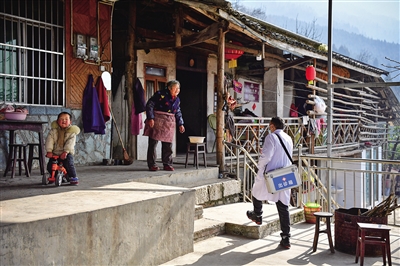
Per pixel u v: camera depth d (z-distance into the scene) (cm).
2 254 313
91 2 782
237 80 1297
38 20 707
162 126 707
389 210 519
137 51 945
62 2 737
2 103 660
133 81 916
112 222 402
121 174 663
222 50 802
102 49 804
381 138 1798
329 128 680
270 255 500
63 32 739
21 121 561
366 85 624
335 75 1411
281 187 514
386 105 1850
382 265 472
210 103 1193
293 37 1387
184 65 1096
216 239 565
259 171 541
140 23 1020
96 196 459
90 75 781
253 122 1119
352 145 1472
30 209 383
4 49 664
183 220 498
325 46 1451
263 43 947
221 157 818
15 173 637
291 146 545
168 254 476
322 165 1347
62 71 741
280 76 1336
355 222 505
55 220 350
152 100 707
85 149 782
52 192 482
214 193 713
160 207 462
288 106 1527
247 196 800
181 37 845
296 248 531
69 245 362
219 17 796
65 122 543
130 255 424
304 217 679
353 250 507
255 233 569
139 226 434
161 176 657
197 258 486
